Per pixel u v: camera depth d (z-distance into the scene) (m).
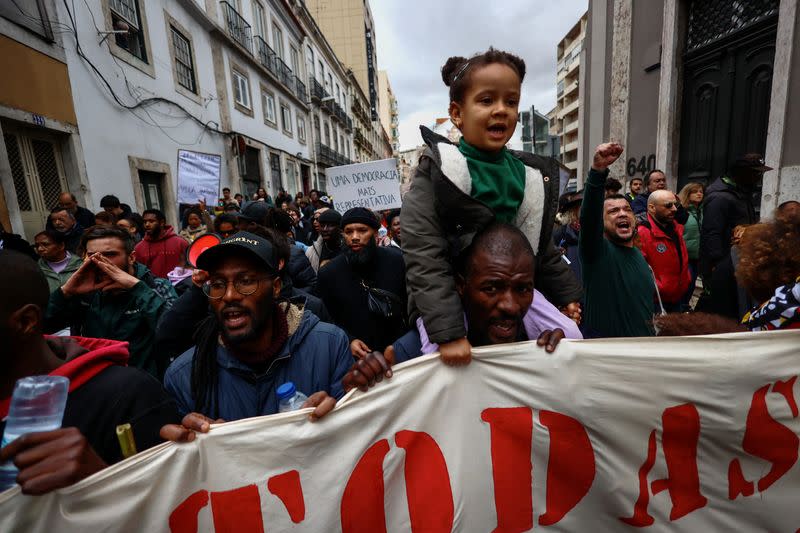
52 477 0.77
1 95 5.43
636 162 7.30
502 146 1.33
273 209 3.58
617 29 7.65
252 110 15.33
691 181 6.18
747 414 1.24
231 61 13.66
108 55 7.66
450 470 1.21
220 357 1.49
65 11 6.62
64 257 3.19
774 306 1.55
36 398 0.79
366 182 5.27
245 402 1.47
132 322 2.20
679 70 6.27
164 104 9.63
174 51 10.30
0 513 0.76
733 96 5.38
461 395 1.22
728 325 1.52
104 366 1.09
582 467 1.24
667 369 1.22
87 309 2.26
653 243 3.27
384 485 1.16
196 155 5.95
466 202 1.26
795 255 1.57
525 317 1.41
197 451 1.00
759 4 4.95
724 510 1.26
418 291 1.26
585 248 2.17
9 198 5.44
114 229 2.30
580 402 1.22
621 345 1.22
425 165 1.40
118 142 7.90
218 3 12.81
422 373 1.19
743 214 3.62
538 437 1.24
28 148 6.07
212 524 1.01
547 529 1.26
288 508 1.07
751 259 1.71
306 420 1.08
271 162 17.31
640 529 1.26
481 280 1.21
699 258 4.09
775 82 4.53
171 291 2.59
